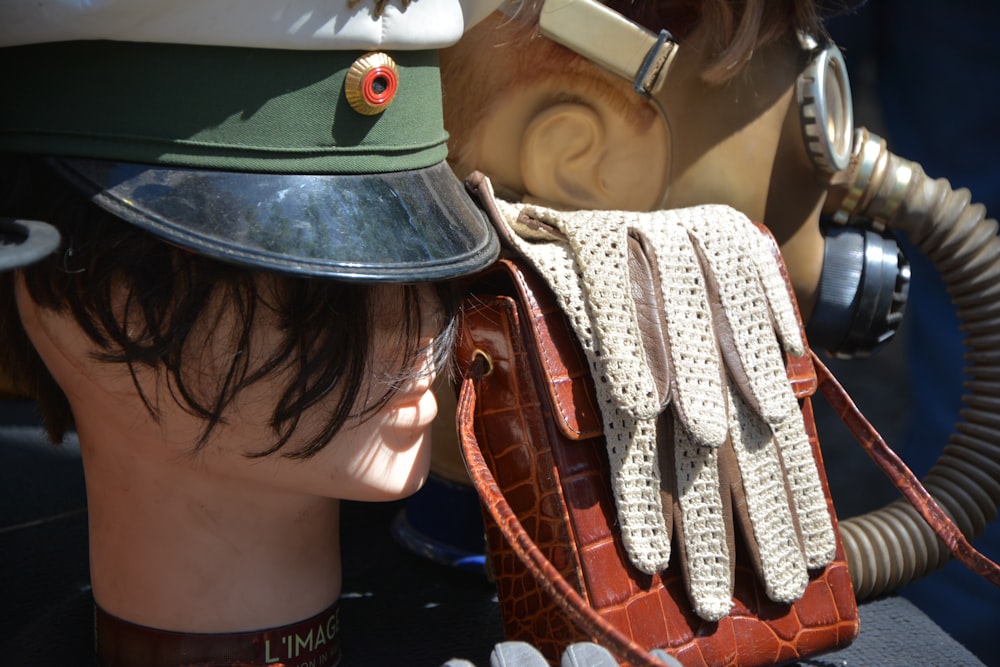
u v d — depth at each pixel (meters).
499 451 0.86
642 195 1.01
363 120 0.73
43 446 1.39
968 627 1.81
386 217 0.73
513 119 0.99
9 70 0.71
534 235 0.91
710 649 0.87
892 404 1.89
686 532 0.86
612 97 0.97
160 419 0.79
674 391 0.85
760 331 0.90
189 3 0.66
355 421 0.80
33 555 1.11
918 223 1.11
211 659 0.85
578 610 0.72
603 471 0.85
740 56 0.95
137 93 0.69
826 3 1.05
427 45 0.75
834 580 0.94
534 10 0.94
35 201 0.73
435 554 1.11
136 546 0.85
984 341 1.12
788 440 0.92
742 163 1.01
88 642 0.95
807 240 1.07
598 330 0.83
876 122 1.84
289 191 0.71
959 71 1.71
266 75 0.70
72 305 0.74
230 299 0.74
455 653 0.96
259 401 0.77
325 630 0.90
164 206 0.69
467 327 0.87
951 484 1.12
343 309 0.75
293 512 0.86
